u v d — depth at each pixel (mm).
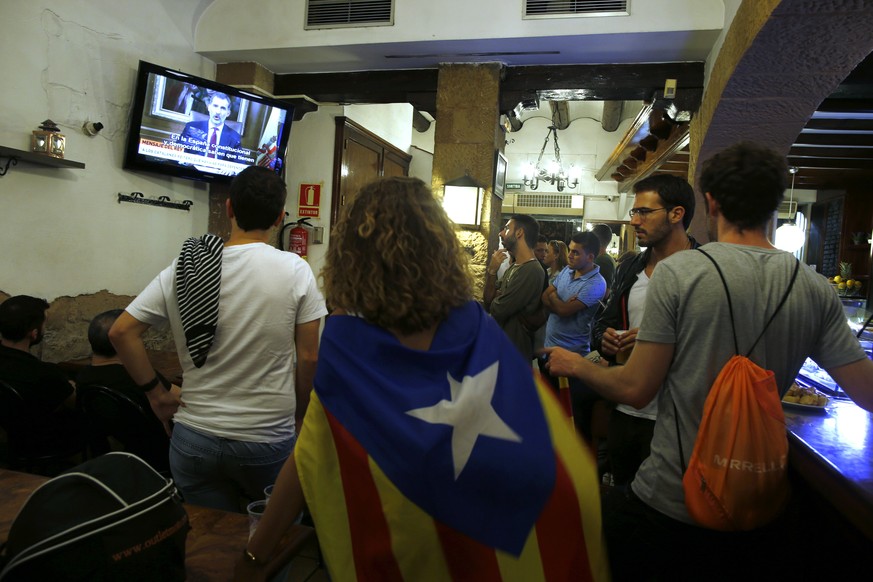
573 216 9883
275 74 4672
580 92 4230
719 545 1214
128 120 3795
